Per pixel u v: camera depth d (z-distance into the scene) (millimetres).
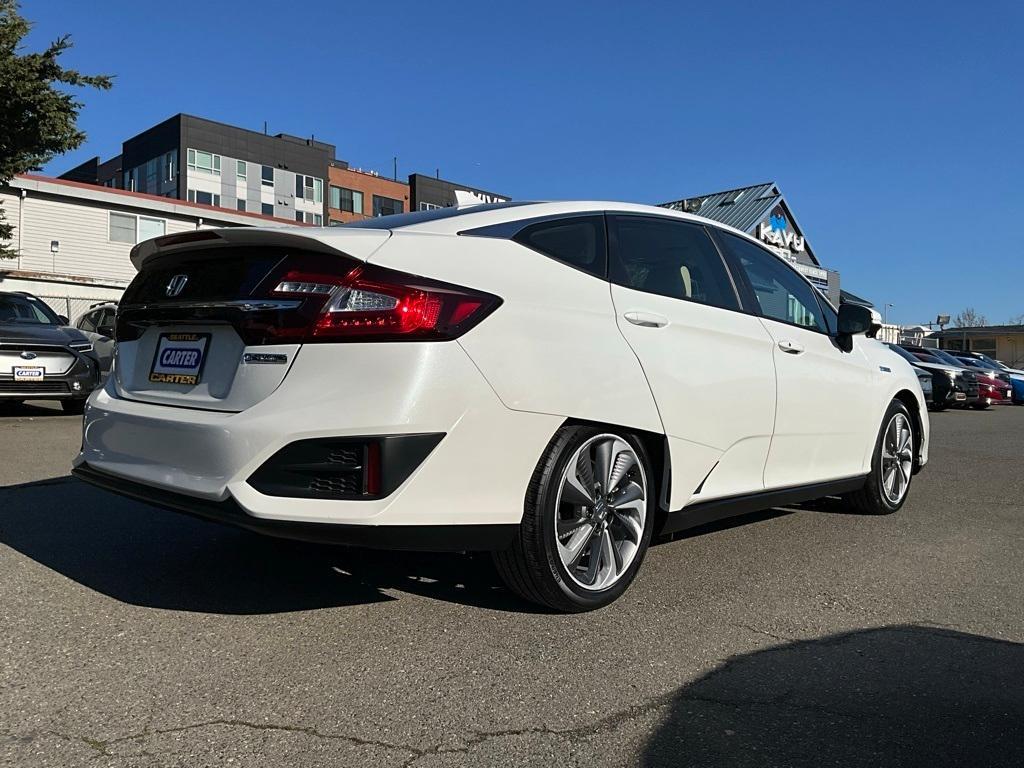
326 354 2629
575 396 3016
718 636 3021
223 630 2916
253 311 2746
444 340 2697
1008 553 4359
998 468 7883
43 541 3979
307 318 2652
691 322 3607
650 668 2709
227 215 24812
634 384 3244
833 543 4504
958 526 5027
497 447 2811
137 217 23375
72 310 21719
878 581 3781
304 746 2139
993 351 56250
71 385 9156
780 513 5336
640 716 2369
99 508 4703
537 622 3094
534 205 3391
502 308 2873
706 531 4758
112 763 2023
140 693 2404
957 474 7410
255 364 2727
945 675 2727
